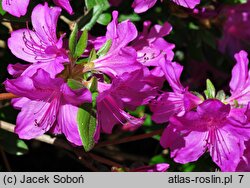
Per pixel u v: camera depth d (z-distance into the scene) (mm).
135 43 338
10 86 287
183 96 318
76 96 284
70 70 298
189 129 315
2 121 368
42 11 309
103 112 308
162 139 322
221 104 299
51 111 302
